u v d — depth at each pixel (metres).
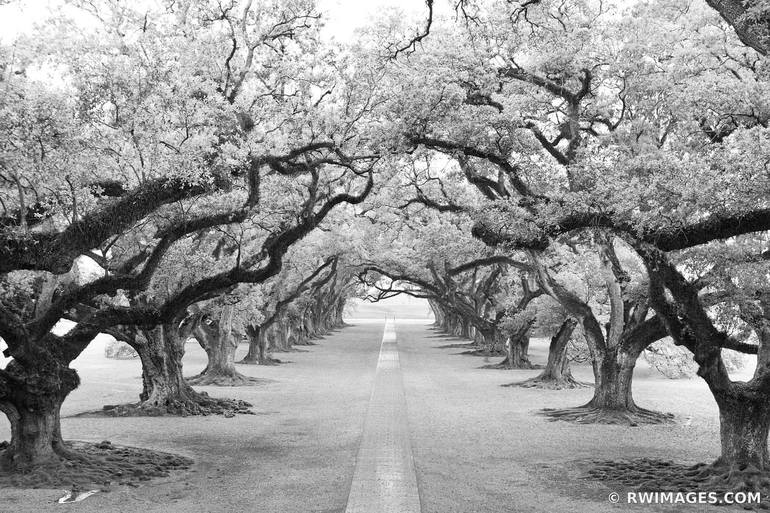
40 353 16.61
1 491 14.97
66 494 14.78
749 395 15.92
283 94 21.92
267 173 22.28
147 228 23.73
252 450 20.80
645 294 24.41
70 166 13.42
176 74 15.84
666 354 35.47
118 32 15.95
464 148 20.81
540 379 39.88
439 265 55.12
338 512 13.66
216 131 17.70
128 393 35.03
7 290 18.30
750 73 18.11
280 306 54.22
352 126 22.34
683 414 29.25
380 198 33.94
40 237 13.93
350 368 50.59
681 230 14.59
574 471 17.89
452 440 22.58
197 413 28.55
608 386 27.66
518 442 22.39
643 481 16.44
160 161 15.36
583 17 21.72
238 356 61.31
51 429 16.95
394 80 21.42
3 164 12.76
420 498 14.77
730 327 17.17
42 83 14.00
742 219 13.91
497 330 61.72
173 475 17.14
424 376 44.78
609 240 21.28
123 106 14.59
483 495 15.23
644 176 15.53
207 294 26.59
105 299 23.16
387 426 25.03
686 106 16.77
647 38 20.94
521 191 20.95
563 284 30.14
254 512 13.69
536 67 22.91
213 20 20.47
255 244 32.78
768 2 12.37
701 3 19.88
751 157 12.62
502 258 34.84
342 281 85.50
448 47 21.00
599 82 23.72
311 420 27.05
